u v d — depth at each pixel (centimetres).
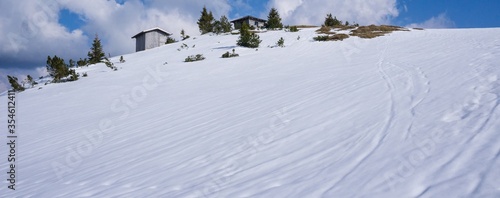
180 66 1983
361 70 1045
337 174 326
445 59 952
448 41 1512
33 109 1344
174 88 1345
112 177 456
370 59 1313
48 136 834
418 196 254
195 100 1020
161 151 544
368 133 431
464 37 1605
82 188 431
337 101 661
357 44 1991
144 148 583
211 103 928
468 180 262
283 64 1572
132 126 795
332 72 1116
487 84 557
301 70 1304
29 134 898
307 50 1998
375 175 305
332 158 372
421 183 273
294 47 2192
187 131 654
